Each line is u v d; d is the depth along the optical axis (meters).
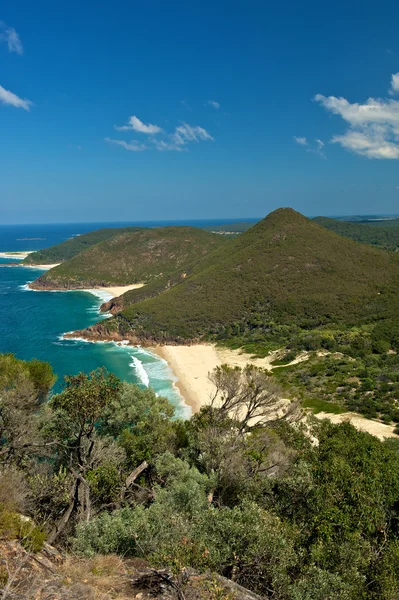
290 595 7.51
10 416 12.74
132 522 9.40
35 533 7.55
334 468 11.81
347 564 8.57
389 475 12.23
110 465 13.09
